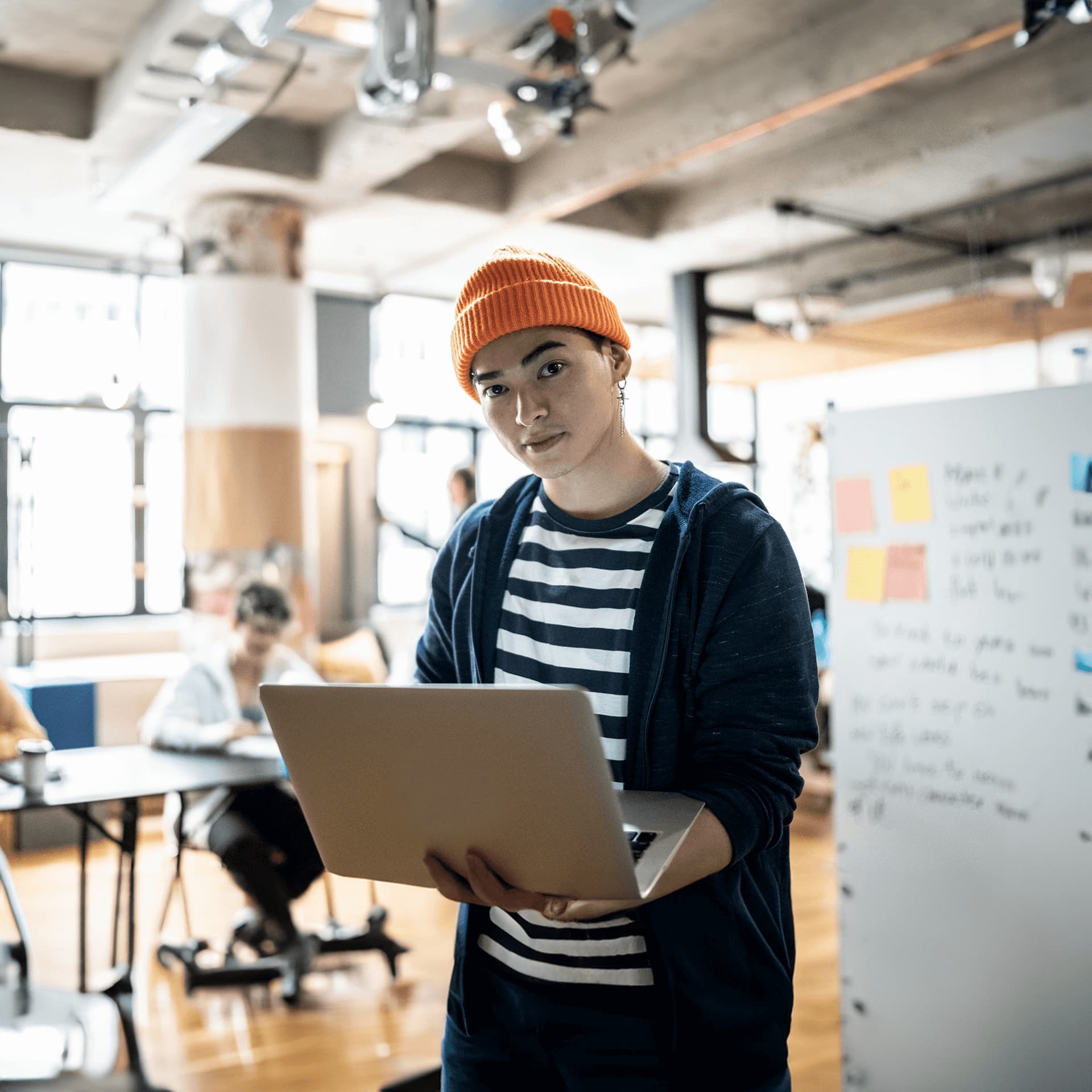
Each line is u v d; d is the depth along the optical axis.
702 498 1.25
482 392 1.27
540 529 1.37
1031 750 2.34
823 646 6.82
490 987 1.35
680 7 3.13
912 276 8.00
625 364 1.29
